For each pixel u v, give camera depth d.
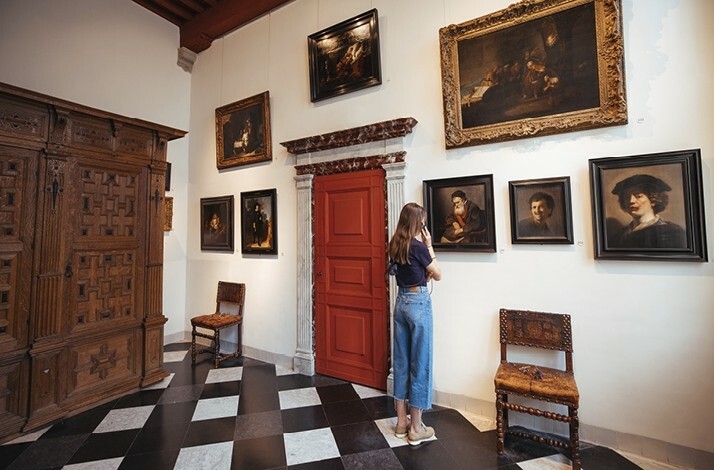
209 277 4.71
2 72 3.39
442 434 2.47
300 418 2.71
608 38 2.31
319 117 3.74
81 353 2.87
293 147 3.75
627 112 2.28
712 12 2.09
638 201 2.21
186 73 5.08
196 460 2.19
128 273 3.22
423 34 3.10
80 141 2.88
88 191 2.94
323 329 3.63
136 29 4.51
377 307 3.28
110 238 3.09
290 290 3.89
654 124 2.21
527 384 2.17
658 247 2.15
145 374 3.31
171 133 3.52
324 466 2.13
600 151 2.36
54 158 2.71
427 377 2.32
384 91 3.30
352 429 2.55
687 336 2.11
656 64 2.22
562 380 2.21
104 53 4.19
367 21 3.37
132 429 2.56
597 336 2.35
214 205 4.63
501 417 2.24
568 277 2.45
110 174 3.10
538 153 2.56
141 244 3.34
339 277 3.53
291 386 3.33
